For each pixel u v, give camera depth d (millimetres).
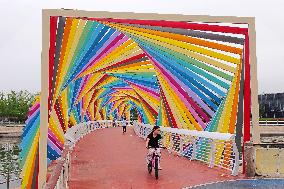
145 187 8469
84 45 10391
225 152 11562
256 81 10594
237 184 8477
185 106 13852
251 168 9844
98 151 16531
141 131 26875
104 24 10180
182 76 12891
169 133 16641
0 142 61906
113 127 46750
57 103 14242
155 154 9836
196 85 12789
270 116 69562
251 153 9891
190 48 11148
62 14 8602
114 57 12852
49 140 11578
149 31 10539
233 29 10383
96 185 8680
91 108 36000
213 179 9477
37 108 9594
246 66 10633
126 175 10148
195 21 10133
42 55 8250
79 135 23781
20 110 89750
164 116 16672
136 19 9750
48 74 8211
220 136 10695
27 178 9227
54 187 4133
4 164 43062
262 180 9039
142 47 12336
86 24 9836
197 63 11867
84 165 12109
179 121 14641
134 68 16859
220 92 12398
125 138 25734
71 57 9914
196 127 13844
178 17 10047
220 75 11859
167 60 12484
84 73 13633
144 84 19078
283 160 9922
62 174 6301
